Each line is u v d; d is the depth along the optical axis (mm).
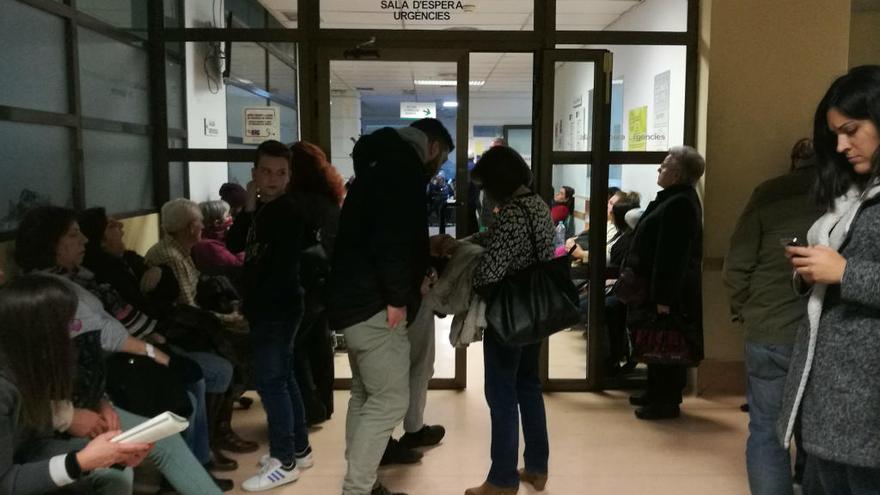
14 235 2699
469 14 4238
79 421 2014
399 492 2955
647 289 3713
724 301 4141
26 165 2842
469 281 2812
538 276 2666
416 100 4922
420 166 2525
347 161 4727
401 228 2424
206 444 2881
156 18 4070
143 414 2367
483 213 4473
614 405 4090
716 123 4023
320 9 4164
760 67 4004
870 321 1625
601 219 4273
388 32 4168
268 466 2996
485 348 2779
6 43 2697
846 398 1643
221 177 4871
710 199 4066
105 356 2336
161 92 4102
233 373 3227
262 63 4480
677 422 3791
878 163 1642
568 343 5012
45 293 1806
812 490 1972
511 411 2770
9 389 1703
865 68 1669
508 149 2766
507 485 2795
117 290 2764
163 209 3330
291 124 4355
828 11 3992
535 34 4180
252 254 2904
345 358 4762
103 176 3523
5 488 1655
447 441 3521
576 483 3037
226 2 4523
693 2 4102
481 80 9688
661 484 3033
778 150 4051
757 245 2357
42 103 2961
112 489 2064
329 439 3541
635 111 4312
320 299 3447
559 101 4223
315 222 3434
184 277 3283
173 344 3059
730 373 4195
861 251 1650
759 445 2350
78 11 3213
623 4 4277
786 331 2252
